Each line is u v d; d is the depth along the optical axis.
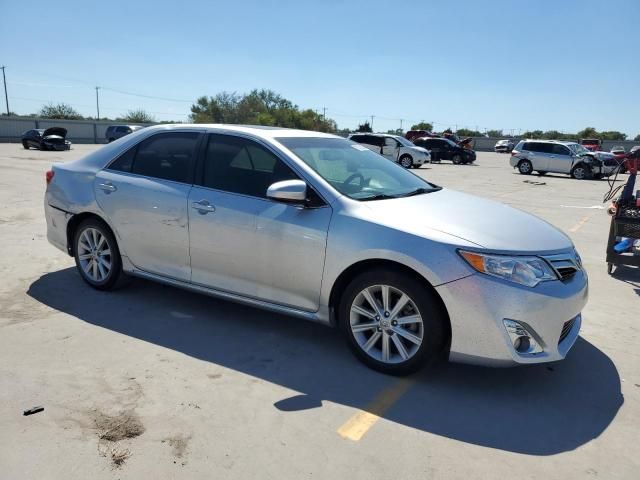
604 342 4.30
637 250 6.31
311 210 3.72
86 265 5.07
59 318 4.34
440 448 2.80
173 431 2.85
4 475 2.46
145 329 4.19
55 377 3.37
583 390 3.48
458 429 2.99
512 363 3.22
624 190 6.20
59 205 5.09
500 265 3.21
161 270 4.52
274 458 2.66
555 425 3.06
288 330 4.28
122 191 4.62
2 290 4.98
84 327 4.18
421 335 3.39
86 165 5.01
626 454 2.80
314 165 3.96
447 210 3.79
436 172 25.16
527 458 2.74
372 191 4.00
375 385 3.45
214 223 4.07
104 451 2.65
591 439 2.94
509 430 2.99
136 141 4.77
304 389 3.36
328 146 4.47
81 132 48.81
